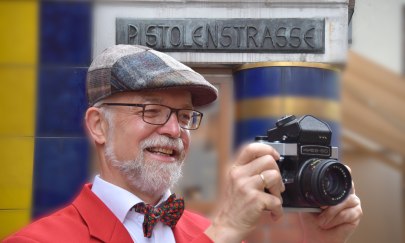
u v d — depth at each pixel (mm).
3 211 4590
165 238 2312
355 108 4961
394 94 4945
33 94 4633
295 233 4059
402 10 5004
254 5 4668
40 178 4605
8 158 4613
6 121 4633
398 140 5051
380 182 5168
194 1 4664
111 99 2299
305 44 4645
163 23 4648
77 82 4625
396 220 5188
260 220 2162
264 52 4637
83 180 4582
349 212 2336
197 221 2613
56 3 4652
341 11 4660
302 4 4664
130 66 2266
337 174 2199
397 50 4961
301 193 2199
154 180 2248
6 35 4656
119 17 4652
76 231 2178
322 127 2287
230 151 4613
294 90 4590
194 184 4590
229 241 2025
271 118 4566
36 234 2127
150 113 2260
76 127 4605
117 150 2277
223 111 4680
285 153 2215
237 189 2049
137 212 2279
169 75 2240
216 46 4641
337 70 4738
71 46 4641
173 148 2285
